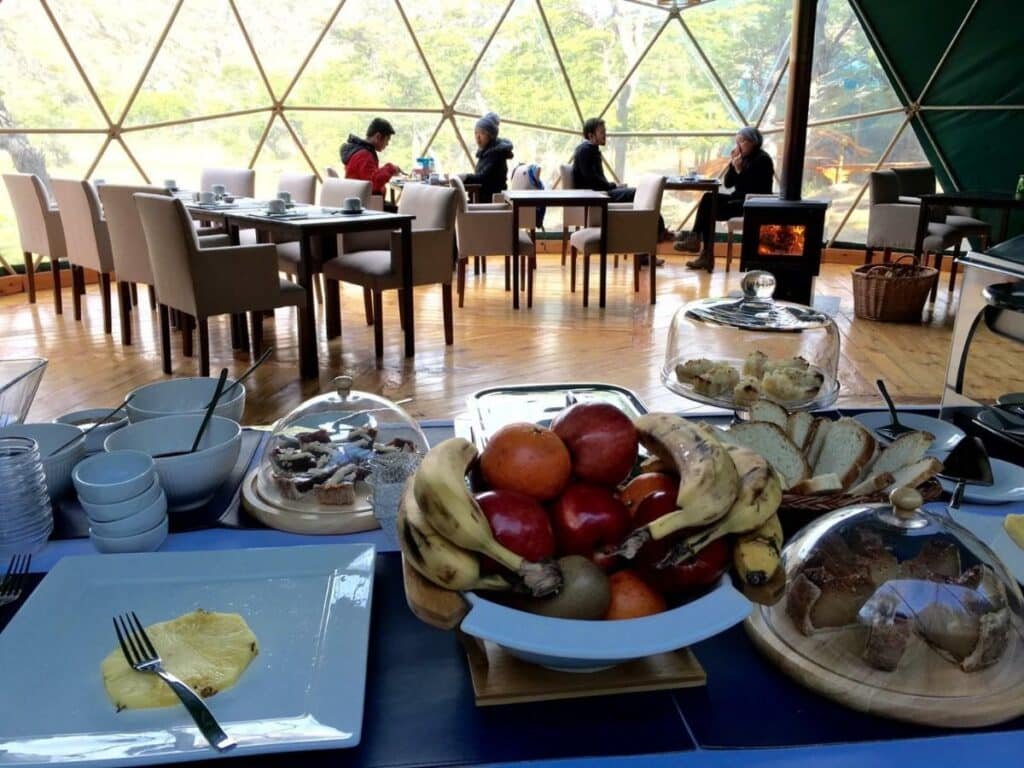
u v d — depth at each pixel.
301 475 1.08
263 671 0.72
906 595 0.73
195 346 4.45
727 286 6.39
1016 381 1.84
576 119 8.03
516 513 0.64
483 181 6.96
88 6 5.84
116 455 0.99
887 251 6.66
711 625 0.60
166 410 1.33
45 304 5.55
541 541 0.64
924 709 0.66
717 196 6.87
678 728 0.67
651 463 0.82
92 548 0.97
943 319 5.29
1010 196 5.40
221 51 6.56
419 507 0.64
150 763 0.61
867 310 5.29
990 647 0.71
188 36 6.35
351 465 1.09
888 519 0.81
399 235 4.18
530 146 8.09
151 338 4.62
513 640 0.58
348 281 4.42
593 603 0.63
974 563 0.77
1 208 5.91
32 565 0.93
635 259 6.06
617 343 4.60
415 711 0.69
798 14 4.72
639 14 7.59
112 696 0.67
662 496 0.69
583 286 5.89
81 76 5.95
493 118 6.96
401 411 1.29
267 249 3.80
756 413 1.16
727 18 7.51
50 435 1.15
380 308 4.26
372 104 7.40
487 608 0.61
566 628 0.60
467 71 7.61
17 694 0.69
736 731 0.66
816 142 7.62
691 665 0.72
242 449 1.30
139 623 0.77
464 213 5.42
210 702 0.68
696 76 7.80
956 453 1.15
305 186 5.62
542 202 5.47
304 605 0.82
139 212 3.81
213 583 0.85
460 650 0.77
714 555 0.67
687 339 1.93
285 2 6.65
